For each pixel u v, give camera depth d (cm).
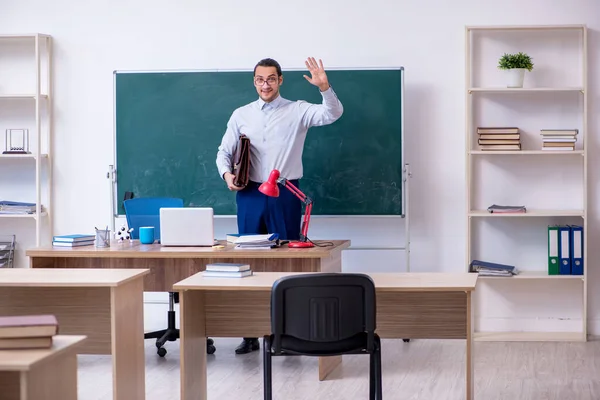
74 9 613
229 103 597
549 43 580
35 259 459
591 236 581
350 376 467
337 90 589
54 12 614
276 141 512
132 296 360
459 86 587
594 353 523
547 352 527
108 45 611
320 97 590
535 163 584
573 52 579
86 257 457
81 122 615
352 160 589
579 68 578
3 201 607
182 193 602
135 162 604
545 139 564
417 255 596
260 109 516
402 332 401
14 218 629
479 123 587
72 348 258
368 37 593
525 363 496
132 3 609
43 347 250
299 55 597
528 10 581
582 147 579
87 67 613
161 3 607
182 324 361
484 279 591
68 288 394
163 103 600
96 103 614
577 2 577
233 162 525
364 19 593
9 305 398
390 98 585
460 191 591
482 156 588
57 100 617
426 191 593
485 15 584
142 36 609
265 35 599
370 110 586
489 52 584
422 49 589
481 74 586
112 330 336
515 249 589
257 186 512
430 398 418
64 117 616
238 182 497
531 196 585
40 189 612
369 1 592
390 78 584
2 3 617
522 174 585
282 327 322
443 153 591
